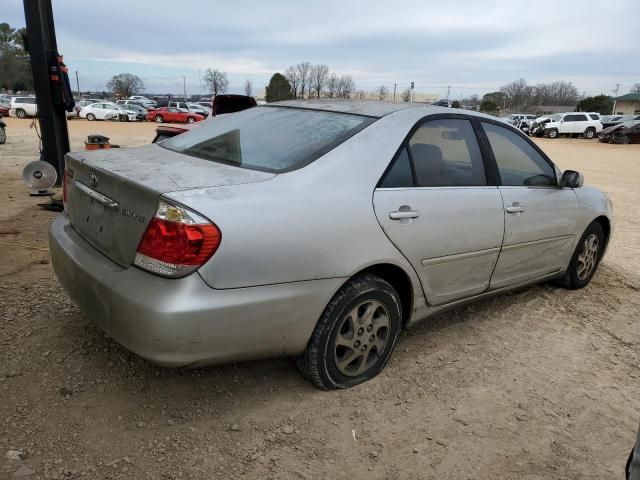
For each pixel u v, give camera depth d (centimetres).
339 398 292
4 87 8012
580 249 471
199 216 229
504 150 388
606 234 508
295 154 290
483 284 371
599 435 281
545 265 430
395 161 307
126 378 290
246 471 234
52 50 779
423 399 299
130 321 234
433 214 315
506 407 298
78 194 298
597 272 553
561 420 291
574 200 442
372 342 303
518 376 333
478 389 314
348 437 262
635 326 423
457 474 245
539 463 257
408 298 322
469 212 338
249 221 241
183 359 235
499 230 362
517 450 264
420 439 265
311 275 260
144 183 244
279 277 250
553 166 432
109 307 244
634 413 304
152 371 297
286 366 317
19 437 241
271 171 275
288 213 253
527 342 380
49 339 320
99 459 233
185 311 227
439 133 342
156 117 3891
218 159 302
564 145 3011
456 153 350
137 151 330
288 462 242
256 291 244
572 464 258
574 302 462
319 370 283
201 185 248
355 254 276
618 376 343
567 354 367
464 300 363
